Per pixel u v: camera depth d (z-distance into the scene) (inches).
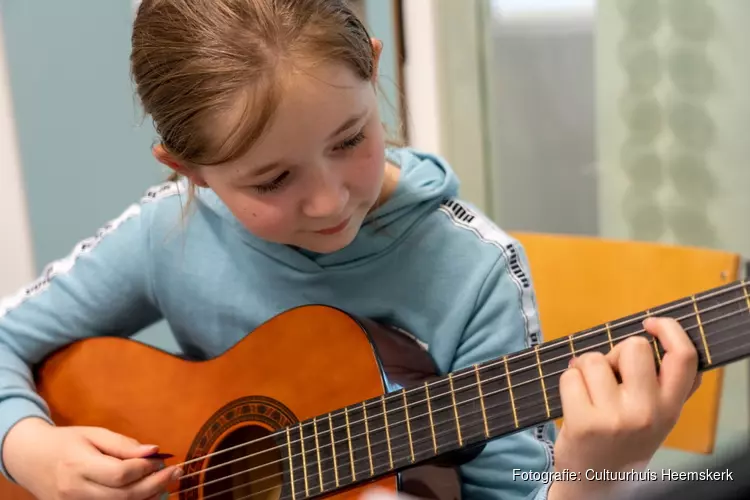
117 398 37.7
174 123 29.4
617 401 23.2
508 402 26.6
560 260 47.1
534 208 71.4
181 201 39.4
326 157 28.0
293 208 29.1
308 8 27.2
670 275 43.4
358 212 30.6
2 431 36.3
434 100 71.2
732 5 56.6
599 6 62.7
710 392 40.4
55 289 40.6
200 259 38.4
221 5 27.8
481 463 32.0
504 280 32.6
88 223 71.0
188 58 28.0
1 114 68.7
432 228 34.4
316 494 31.0
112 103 67.3
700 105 59.8
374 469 29.6
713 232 61.7
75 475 33.2
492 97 70.5
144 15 30.4
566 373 24.4
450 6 68.9
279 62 26.1
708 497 13.1
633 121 63.4
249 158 27.6
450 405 27.8
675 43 59.7
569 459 24.3
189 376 36.5
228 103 27.1
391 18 68.1
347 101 26.9
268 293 37.0
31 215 71.2
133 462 32.8
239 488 34.1
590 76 65.0
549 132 68.7
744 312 22.6
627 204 65.6
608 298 45.3
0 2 66.6
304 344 33.6
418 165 35.8
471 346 32.9
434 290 33.7
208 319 38.7
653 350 23.8
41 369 39.8
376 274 34.8
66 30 66.7
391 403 29.4
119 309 40.5
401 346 33.0
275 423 33.6
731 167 59.6
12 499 38.5
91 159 69.4
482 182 72.8
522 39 68.0
